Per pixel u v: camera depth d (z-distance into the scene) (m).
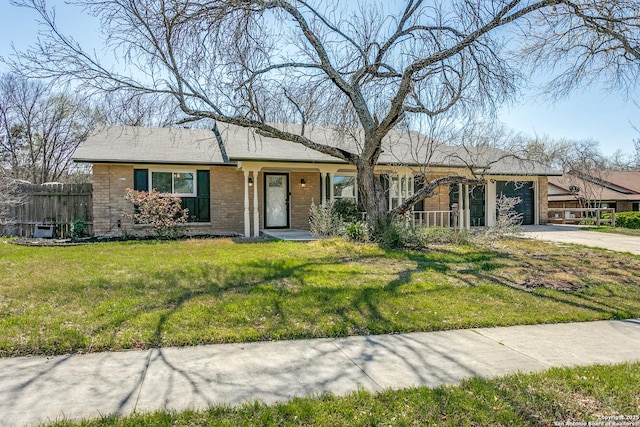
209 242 11.95
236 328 4.79
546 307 5.97
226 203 15.23
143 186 14.15
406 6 10.46
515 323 5.29
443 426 2.84
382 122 10.21
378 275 7.50
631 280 7.83
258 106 9.97
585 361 4.05
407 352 4.24
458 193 18.08
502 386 3.42
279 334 4.68
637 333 4.99
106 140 15.12
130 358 3.99
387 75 11.03
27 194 13.60
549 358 4.13
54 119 26.25
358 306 5.64
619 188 29.62
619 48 9.98
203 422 2.84
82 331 4.54
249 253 9.72
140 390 3.32
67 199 13.77
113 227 13.77
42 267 7.73
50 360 3.91
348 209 15.13
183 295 5.89
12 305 5.36
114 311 5.18
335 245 10.61
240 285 6.53
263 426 2.80
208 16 8.59
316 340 4.58
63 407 3.03
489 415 2.97
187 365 3.84
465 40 8.90
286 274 7.32
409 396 3.22
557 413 3.02
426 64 9.26
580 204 26.06
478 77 10.07
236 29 8.97
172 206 13.34
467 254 10.10
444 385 3.43
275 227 16.11
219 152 15.19
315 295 6.02
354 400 3.15
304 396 3.24
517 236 13.86
